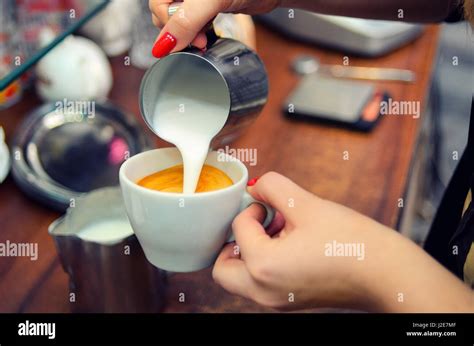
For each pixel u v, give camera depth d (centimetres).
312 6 71
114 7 97
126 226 54
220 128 50
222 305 56
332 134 81
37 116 76
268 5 64
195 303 56
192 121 52
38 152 72
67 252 51
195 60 52
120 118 78
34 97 87
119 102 87
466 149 72
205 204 46
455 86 141
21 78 85
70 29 84
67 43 84
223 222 49
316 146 78
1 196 68
